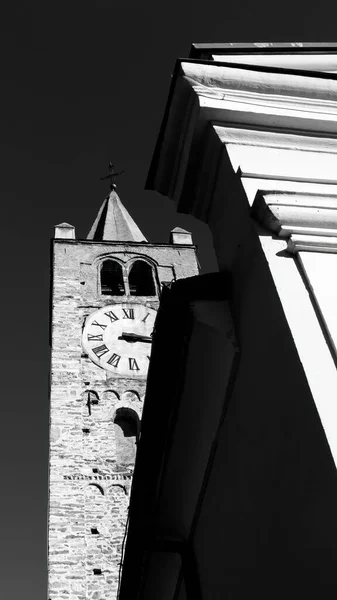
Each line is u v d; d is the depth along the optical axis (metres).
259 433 4.32
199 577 6.09
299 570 3.63
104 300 24.91
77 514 17.62
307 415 3.53
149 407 5.92
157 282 26.84
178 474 6.08
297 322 3.80
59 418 20.05
